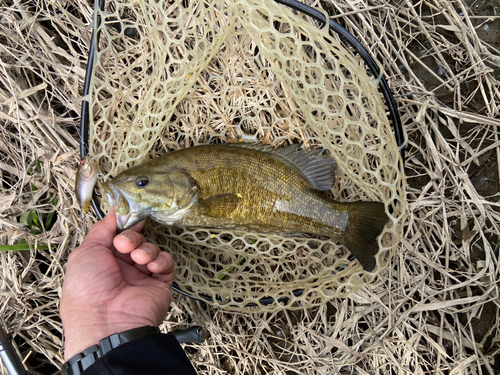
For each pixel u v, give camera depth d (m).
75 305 0.39
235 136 0.55
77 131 0.54
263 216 0.50
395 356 0.56
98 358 0.36
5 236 0.54
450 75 0.57
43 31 0.53
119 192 0.45
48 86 0.55
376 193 0.49
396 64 0.57
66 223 0.54
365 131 0.44
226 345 0.56
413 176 0.55
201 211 0.49
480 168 0.57
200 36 0.54
